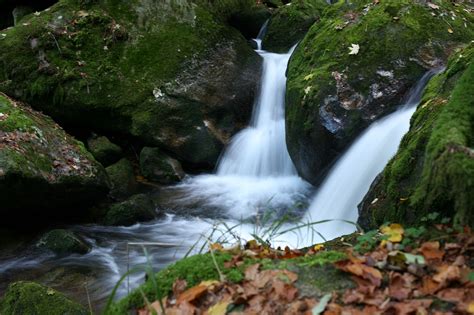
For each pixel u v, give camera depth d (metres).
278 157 8.87
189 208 7.70
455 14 7.70
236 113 9.57
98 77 9.01
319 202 7.01
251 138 9.26
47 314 4.24
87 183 7.06
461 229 2.95
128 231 6.92
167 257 6.04
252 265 2.92
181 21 9.91
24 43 9.03
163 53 9.42
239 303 2.67
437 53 7.08
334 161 7.14
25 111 7.96
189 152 9.02
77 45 9.17
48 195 6.64
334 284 2.72
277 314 2.57
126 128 9.03
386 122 6.70
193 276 2.90
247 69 9.97
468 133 3.11
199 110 9.14
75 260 5.98
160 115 8.94
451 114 3.21
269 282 2.77
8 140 6.52
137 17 9.66
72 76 8.88
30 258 6.04
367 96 6.90
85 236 6.70
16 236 6.55
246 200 7.91
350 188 6.50
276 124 9.29
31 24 9.23
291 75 8.07
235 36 10.39
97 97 8.91
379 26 7.33
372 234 3.33
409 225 3.58
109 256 6.12
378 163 6.25
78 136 9.29
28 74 8.86
